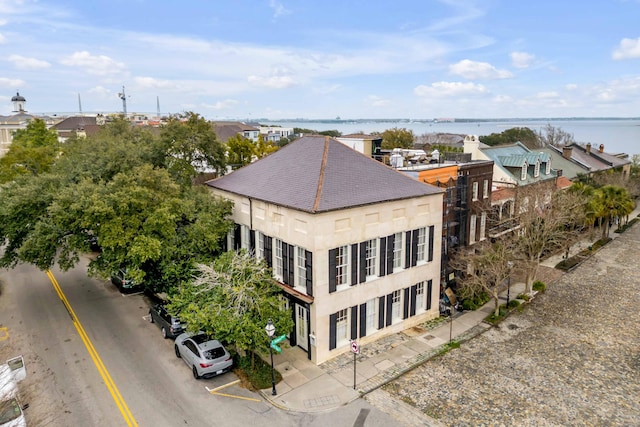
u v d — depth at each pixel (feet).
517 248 92.27
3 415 51.90
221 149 129.80
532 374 66.08
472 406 58.29
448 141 388.78
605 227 145.07
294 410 57.31
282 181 79.82
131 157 93.35
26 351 72.84
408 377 65.62
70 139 173.37
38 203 84.28
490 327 82.53
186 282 73.92
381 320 77.77
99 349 73.41
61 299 95.50
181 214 84.69
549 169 142.92
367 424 54.60
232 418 55.57
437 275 86.74
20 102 370.94
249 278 65.62
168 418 55.47
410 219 79.56
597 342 75.92
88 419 55.31
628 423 54.54
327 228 67.31
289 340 75.15
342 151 81.61
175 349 71.41
